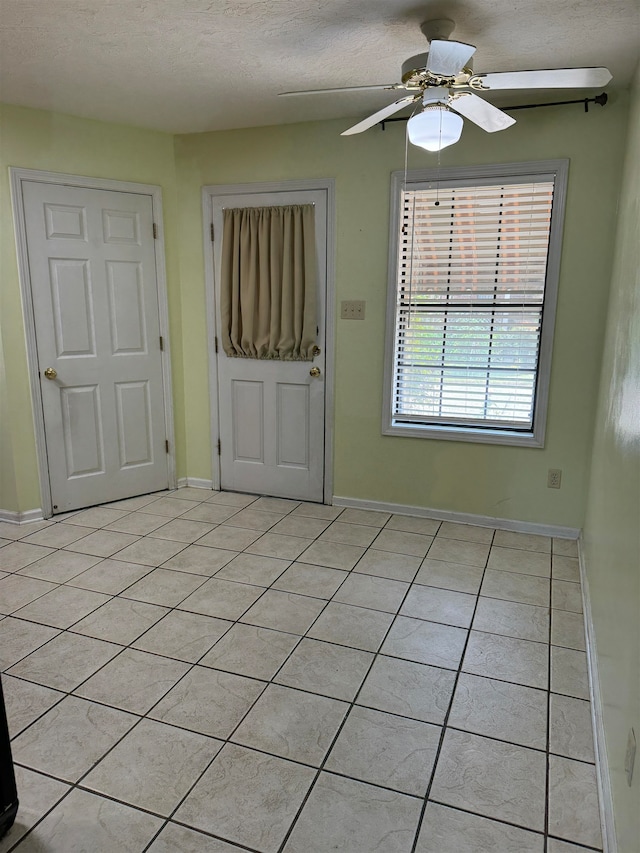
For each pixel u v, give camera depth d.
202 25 2.24
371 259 3.49
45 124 3.29
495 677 2.16
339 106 3.18
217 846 1.50
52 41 2.38
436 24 2.17
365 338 3.60
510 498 3.47
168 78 2.79
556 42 2.37
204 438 4.15
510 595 2.74
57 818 1.58
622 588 1.67
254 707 2.00
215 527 3.52
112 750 1.81
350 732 1.89
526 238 3.20
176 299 3.96
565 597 2.72
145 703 2.01
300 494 3.97
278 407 3.90
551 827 1.56
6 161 3.21
